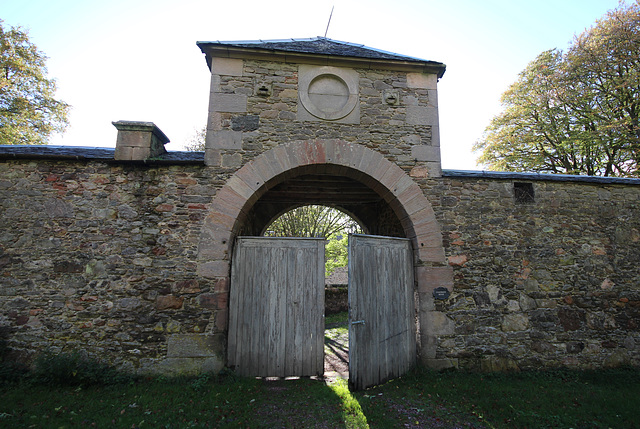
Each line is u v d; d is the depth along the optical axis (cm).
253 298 451
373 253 448
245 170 455
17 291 405
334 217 1227
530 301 474
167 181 443
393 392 396
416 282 479
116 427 291
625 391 401
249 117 470
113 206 432
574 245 496
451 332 457
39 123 1216
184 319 417
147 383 388
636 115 1037
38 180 427
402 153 491
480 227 485
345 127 486
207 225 438
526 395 384
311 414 336
